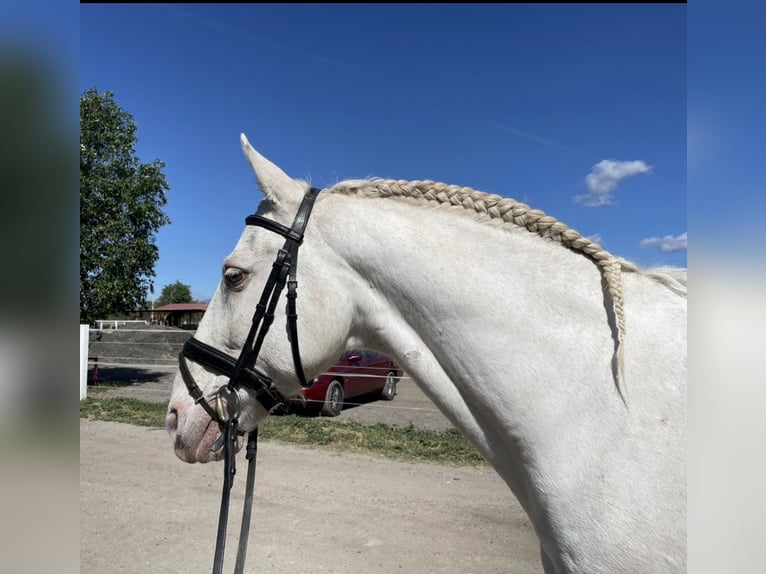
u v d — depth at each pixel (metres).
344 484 5.48
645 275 1.70
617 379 1.51
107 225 12.16
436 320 1.76
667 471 1.42
